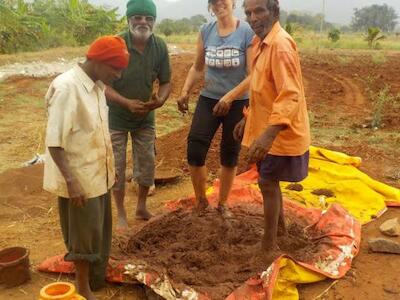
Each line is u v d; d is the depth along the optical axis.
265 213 3.99
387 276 4.21
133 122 4.96
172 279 3.93
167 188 6.39
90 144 3.40
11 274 4.04
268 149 3.54
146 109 4.68
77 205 3.36
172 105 11.70
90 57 3.32
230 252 4.27
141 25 4.61
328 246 4.40
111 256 4.26
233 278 3.95
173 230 4.77
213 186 6.06
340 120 9.93
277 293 3.83
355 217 5.30
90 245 3.58
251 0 3.66
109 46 3.30
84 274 3.70
